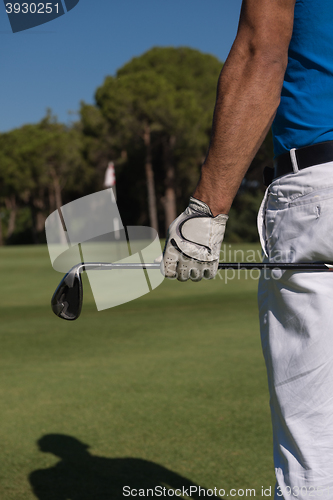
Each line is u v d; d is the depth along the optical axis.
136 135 37.34
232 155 1.01
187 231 1.05
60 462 2.38
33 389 3.58
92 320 6.44
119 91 36.06
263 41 0.99
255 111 1.00
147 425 2.85
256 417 2.95
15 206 51.41
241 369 4.00
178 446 2.56
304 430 1.04
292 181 1.07
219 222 1.05
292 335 1.06
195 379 3.74
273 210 1.12
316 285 1.02
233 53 1.01
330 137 1.04
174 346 4.89
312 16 1.05
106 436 2.71
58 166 42.56
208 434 2.71
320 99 1.06
